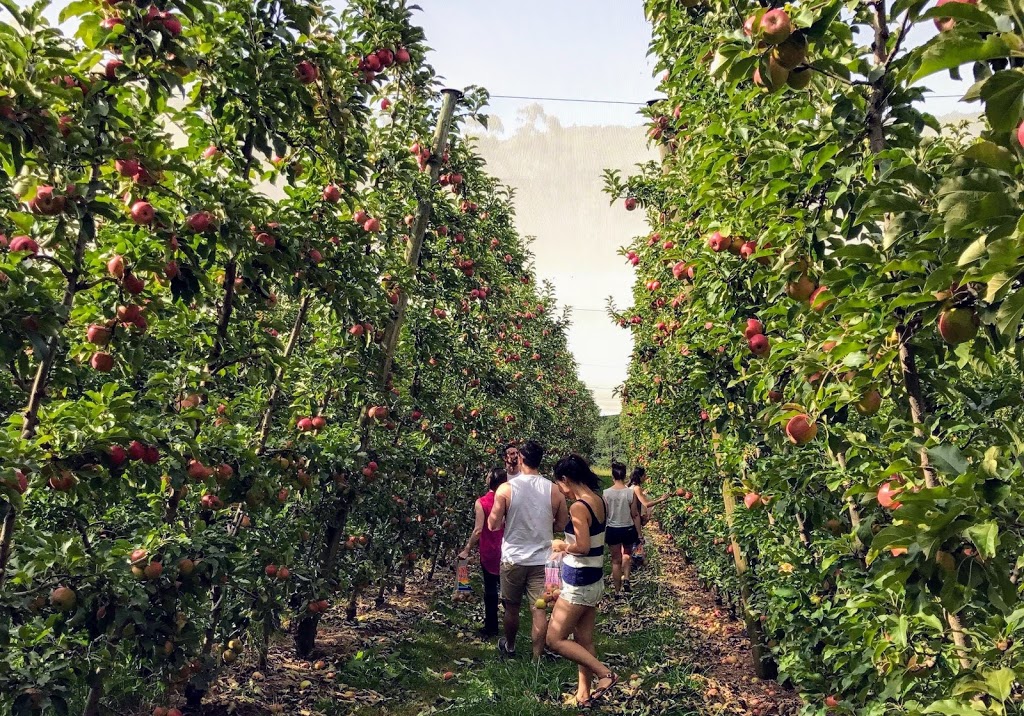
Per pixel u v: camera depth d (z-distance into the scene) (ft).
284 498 16.97
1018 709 7.49
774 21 7.18
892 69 8.09
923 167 8.32
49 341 10.23
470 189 27.68
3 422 12.17
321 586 19.10
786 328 12.85
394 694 17.83
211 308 15.83
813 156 9.09
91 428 9.98
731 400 17.74
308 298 18.84
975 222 5.28
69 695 9.86
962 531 6.17
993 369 8.09
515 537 20.35
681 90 19.76
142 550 11.82
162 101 12.19
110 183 11.60
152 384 12.82
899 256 7.63
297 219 15.07
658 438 39.06
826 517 14.12
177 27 11.07
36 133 9.14
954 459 7.02
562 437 63.41
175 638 12.17
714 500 26.02
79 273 10.76
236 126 14.07
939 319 7.02
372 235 19.76
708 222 15.29
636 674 19.40
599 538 16.67
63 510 11.98
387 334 22.16
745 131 13.28
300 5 14.21
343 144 16.06
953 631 8.40
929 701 9.05
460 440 30.99
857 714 11.43
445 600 28.22
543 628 19.51
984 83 4.80
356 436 21.06
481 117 25.02
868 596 9.37
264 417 17.19
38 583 10.11
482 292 30.32
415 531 26.48
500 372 35.70
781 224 10.46
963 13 4.97
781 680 15.30
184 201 12.39
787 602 14.67
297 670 18.83
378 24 18.67
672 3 17.89
